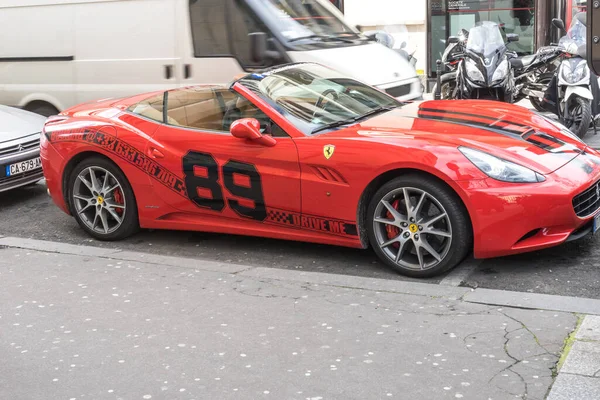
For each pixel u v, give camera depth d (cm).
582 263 572
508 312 489
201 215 663
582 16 1036
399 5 1631
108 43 1032
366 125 614
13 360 470
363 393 403
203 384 425
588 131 1093
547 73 1141
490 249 540
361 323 489
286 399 403
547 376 405
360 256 625
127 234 709
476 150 549
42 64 1083
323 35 976
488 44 1063
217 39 959
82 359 465
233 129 601
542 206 530
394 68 985
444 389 401
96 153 704
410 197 564
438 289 537
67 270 632
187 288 572
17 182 889
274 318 506
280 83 662
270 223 626
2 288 598
